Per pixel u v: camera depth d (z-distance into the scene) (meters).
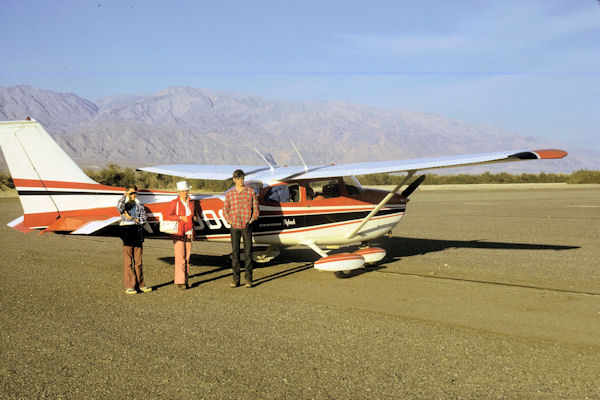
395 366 3.88
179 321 5.14
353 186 7.88
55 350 4.32
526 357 4.02
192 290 6.57
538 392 3.40
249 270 6.68
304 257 8.95
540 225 13.21
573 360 3.94
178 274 6.60
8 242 11.12
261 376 3.72
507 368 3.81
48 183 6.64
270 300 5.96
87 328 4.93
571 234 11.34
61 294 6.35
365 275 7.29
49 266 8.25
